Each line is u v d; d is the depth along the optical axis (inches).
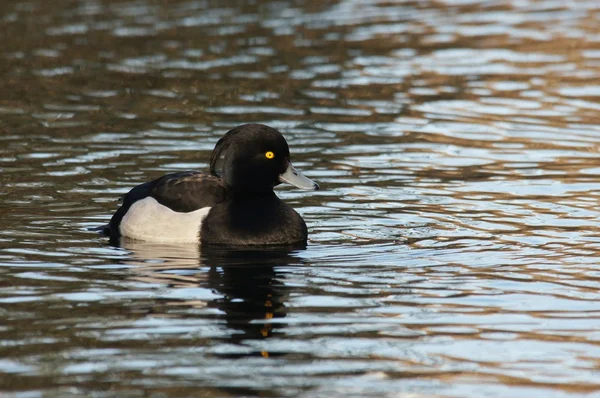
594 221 490.3
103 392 305.9
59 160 595.8
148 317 366.9
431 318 368.5
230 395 304.7
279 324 361.4
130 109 716.7
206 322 362.6
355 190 546.6
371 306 379.9
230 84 783.7
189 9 1053.2
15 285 401.7
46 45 897.5
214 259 438.0
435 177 571.2
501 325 362.0
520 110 722.2
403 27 991.6
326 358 332.8
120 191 539.8
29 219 492.1
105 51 878.4
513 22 1022.4
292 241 463.2
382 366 326.6
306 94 759.7
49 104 729.6
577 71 831.7
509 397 306.7
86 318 366.0
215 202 471.2
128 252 447.8
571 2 1130.7
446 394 308.0
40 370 321.7
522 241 461.4
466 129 675.4
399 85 788.6
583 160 603.5
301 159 605.0
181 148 624.4
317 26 984.3
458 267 426.0
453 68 842.8
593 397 306.2
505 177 570.6
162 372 320.5
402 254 444.1
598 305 380.5
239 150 471.2
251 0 1110.4
